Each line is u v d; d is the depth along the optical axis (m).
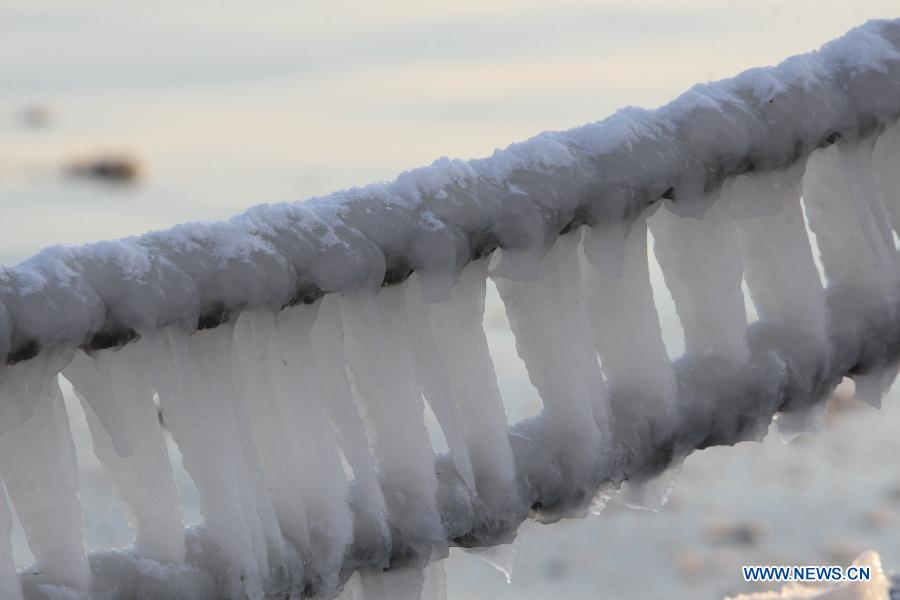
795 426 4.78
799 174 4.41
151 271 3.12
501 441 3.94
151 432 3.34
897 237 5.04
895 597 5.12
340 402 3.64
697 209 4.11
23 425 3.16
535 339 4.07
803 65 4.40
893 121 4.59
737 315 4.44
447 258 3.57
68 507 3.23
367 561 3.69
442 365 3.90
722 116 4.12
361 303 3.53
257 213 3.39
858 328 4.78
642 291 4.24
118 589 3.27
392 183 3.64
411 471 3.81
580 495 4.11
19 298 2.90
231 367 3.44
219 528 3.41
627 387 4.34
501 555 4.17
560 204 3.77
